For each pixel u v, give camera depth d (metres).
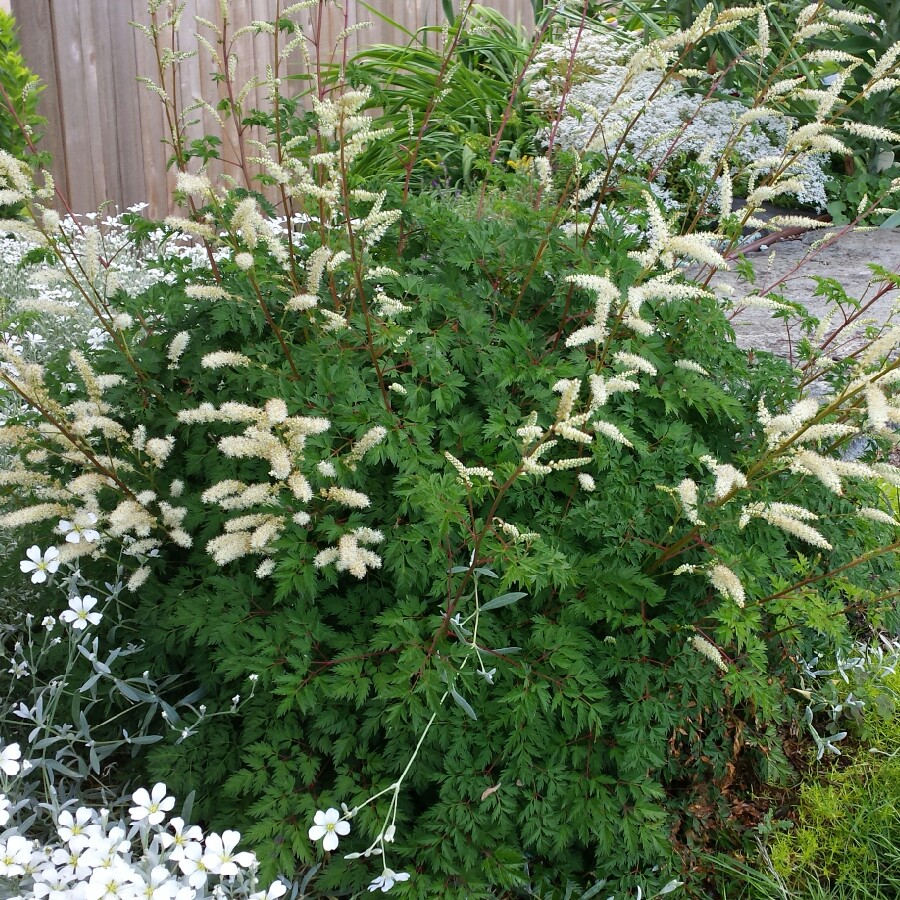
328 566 2.50
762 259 6.07
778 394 3.27
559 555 2.44
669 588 2.82
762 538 2.88
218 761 2.53
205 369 3.04
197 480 3.07
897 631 3.15
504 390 2.89
